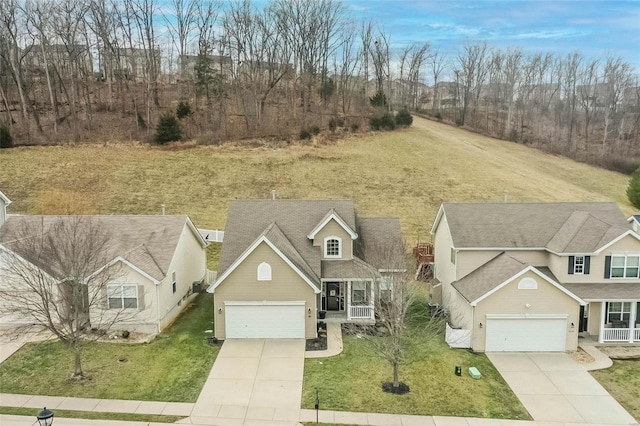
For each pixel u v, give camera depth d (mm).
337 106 80125
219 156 60812
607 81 97188
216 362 22547
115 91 78188
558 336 24547
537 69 104375
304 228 29125
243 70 81438
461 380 21422
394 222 31750
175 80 89438
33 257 23781
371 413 18719
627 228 26672
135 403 18984
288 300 25125
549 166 68875
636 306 25641
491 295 24328
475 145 74312
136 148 61469
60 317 20859
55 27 70375
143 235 28734
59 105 71438
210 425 17703
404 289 22203
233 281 24969
